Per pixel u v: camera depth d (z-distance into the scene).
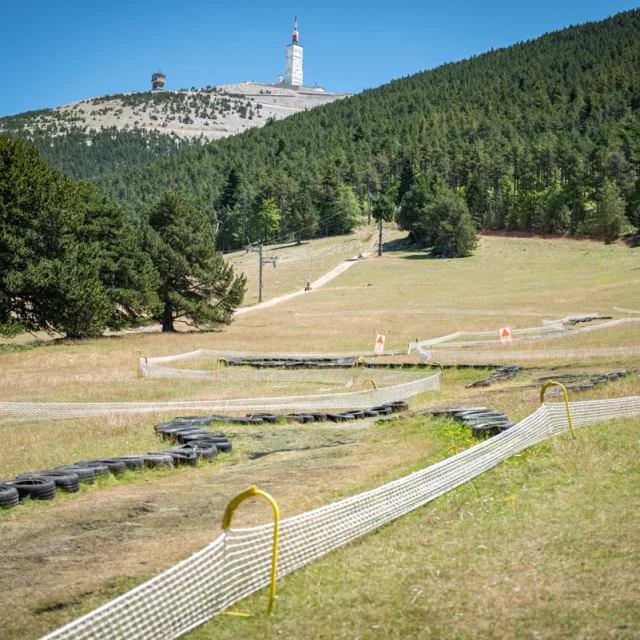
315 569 7.14
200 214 59.31
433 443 14.45
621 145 172.50
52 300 44.16
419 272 108.56
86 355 39.41
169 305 57.84
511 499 9.34
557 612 5.95
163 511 10.23
